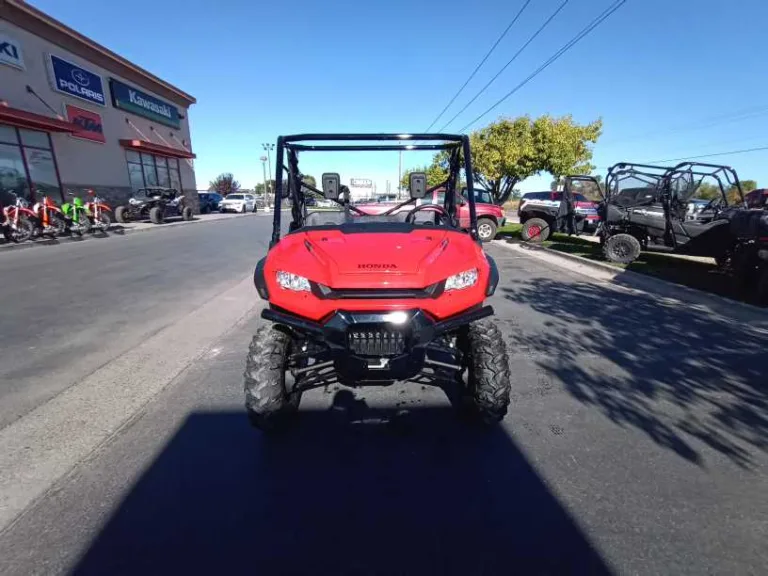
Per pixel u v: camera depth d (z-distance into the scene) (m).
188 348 4.53
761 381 3.65
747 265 6.46
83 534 2.06
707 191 9.30
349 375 2.70
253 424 2.86
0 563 1.90
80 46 19.11
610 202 9.81
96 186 20.25
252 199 39.59
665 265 9.31
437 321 2.66
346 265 2.63
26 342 4.70
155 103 25.09
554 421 3.04
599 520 2.12
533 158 17.83
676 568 1.84
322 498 2.31
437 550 1.96
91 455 2.69
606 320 5.45
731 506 2.21
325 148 3.97
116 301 6.46
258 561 1.91
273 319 2.71
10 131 16.03
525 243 13.52
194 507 2.24
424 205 4.10
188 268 9.30
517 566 1.87
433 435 2.90
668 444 2.76
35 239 13.88
